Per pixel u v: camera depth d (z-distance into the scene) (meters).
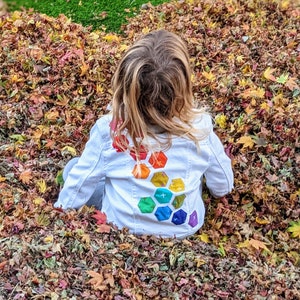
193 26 3.87
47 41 3.68
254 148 2.82
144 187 2.13
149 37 2.06
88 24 4.23
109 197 2.25
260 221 2.54
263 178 2.70
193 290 2.04
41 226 2.30
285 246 2.43
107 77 3.39
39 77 3.37
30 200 2.50
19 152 2.88
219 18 3.98
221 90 3.14
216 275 2.11
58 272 2.06
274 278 2.12
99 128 2.18
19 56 3.49
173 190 2.14
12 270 2.06
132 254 2.15
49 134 3.04
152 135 2.05
